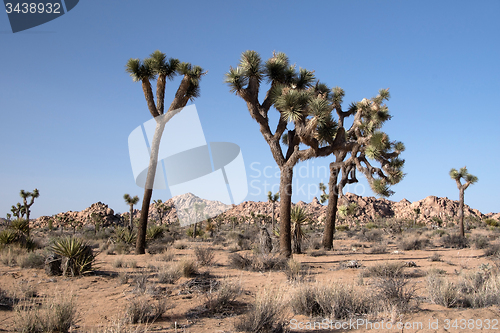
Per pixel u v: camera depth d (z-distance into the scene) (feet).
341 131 42.78
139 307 17.07
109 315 17.63
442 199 350.23
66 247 30.12
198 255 37.86
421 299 20.13
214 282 24.50
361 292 19.13
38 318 15.24
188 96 51.75
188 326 16.14
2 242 51.29
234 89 42.16
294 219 53.42
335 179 60.34
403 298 17.75
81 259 30.50
